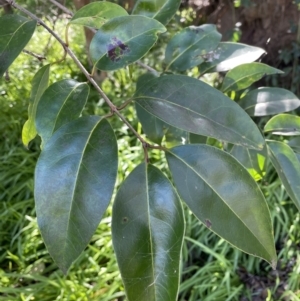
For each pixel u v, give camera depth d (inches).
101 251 34.8
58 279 32.6
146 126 14.6
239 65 14.2
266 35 44.6
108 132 8.6
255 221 8.4
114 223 8.1
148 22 9.6
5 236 37.9
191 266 34.9
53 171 8.0
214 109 9.0
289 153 12.7
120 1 35.8
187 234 36.5
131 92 50.6
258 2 42.9
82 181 7.9
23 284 34.0
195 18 46.7
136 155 41.2
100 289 32.5
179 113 9.0
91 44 9.7
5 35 9.8
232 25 45.8
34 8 26.1
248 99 14.7
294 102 14.4
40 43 51.7
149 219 8.1
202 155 8.6
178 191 8.4
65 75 51.1
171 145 14.7
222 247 35.2
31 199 40.0
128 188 8.4
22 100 50.7
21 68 54.1
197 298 32.4
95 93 51.2
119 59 9.6
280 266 35.2
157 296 7.8
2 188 41.4
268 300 31.4
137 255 7.9
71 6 29.5
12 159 44.0
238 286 33.7
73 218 7.6
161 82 9.3
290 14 42.7
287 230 36.1
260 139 8.8
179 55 15.1
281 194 38.1
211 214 8.4
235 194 8.4
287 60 42.9
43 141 10.1
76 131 8.5
